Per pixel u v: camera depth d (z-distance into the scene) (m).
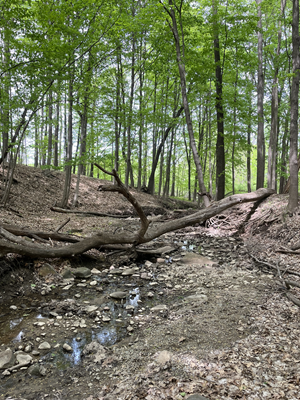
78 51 11.02
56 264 6.64
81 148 13.55
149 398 2.66
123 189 6.07
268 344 3.50
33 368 3.22
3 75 9.59
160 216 14.55
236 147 17.62
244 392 2.66
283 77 9.02
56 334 4.07
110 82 15.11
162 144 22.23
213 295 5.41
